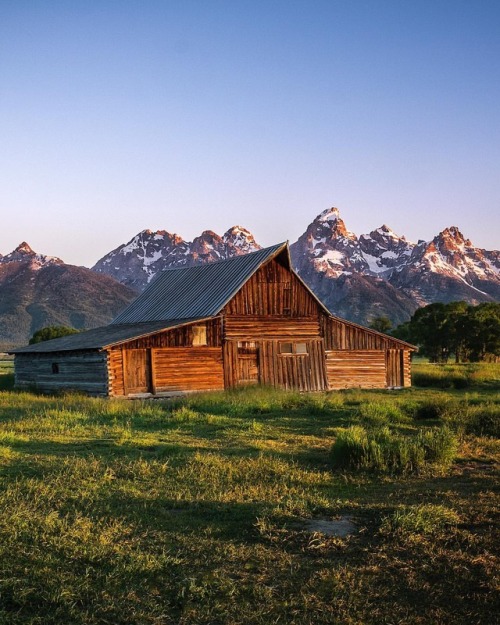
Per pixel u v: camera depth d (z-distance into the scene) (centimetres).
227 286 4169
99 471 1392
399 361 4578
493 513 1109
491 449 1775
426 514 1055
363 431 1788
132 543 945
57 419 2266
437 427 2122
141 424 2231
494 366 6109
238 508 1140
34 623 717
